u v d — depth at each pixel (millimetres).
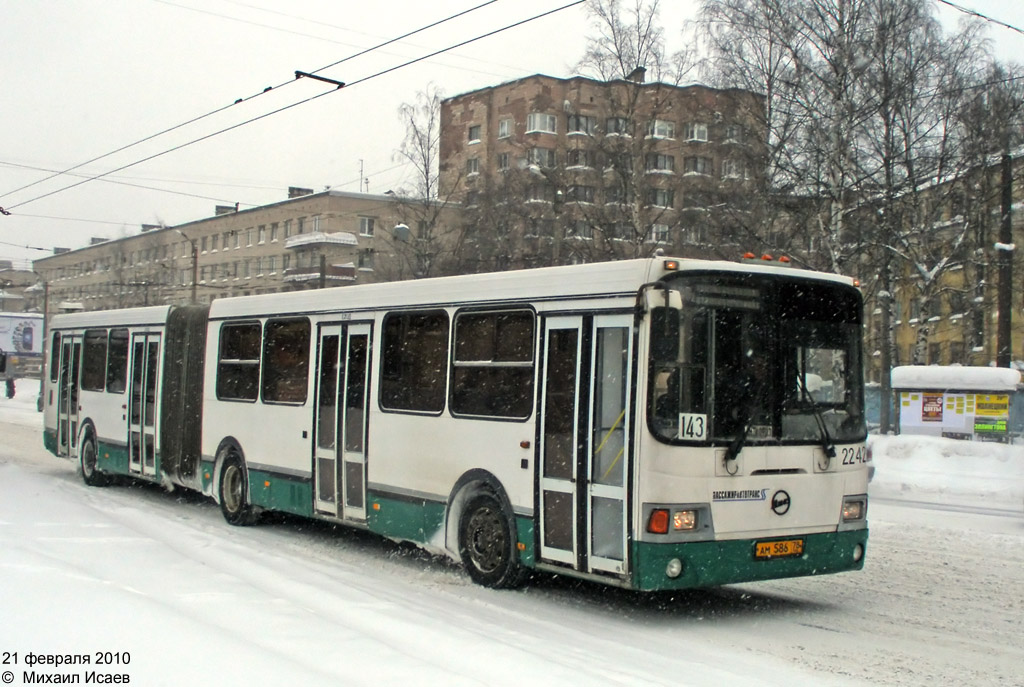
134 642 5340
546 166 38125
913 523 13281
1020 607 8469
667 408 7555
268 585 8469
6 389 54875
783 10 27453
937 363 45781
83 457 16953
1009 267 23109
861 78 27094
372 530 10469
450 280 9742
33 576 6852
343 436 10992
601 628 7695
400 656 5562
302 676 4887
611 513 7723
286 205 70500
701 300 7805
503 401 8945
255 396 12648
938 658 6855
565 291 8375
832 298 8484
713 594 9008
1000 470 19406
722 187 30562
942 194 31359
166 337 14812
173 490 15453
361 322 10906
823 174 27469
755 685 6102
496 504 8977
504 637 7043
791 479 8039
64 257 97812
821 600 8758
